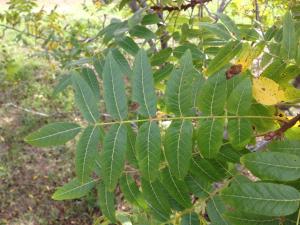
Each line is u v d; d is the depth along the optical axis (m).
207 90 0.21
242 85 0.21
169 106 0.21
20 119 1.05
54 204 0.88
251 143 0.24
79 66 0.37
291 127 0.23
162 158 0.23
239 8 0.54
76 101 0.22
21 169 0.94
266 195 0.17
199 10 0.40
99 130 0.21
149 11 0.41
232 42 0.26
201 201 0.23
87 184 0.25
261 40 0.27
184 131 0.21
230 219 0.19
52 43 0.65
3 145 0.99
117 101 0.21
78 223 0.86
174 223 0.24
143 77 0.21
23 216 0.86
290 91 0.22
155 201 0.24
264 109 0.23
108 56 0.21
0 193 0.89
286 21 0.24
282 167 0.18
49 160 0.96
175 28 0.41
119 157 0.21
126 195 0.25
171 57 0.34
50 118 1.03
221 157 0.23
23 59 1.16
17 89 1.12
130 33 0.34
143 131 0.21
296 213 0.18
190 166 0.23
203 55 0.32
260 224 0.19
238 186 0.17
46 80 1.15
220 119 0.21
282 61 0.24
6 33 1.25
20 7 0.69
